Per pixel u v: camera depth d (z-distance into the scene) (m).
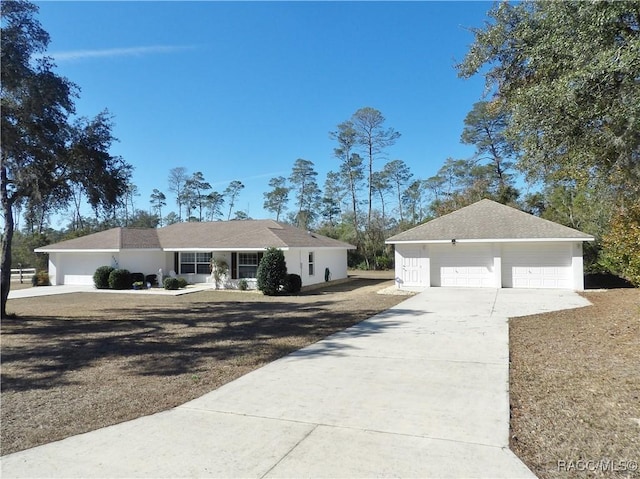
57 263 26.47
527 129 7.21
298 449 3.84
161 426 4.48
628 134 6.09
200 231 27.05
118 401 5.39
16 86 11.08
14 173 12.03
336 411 4.81
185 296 20.06
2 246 12.84
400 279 20.25
